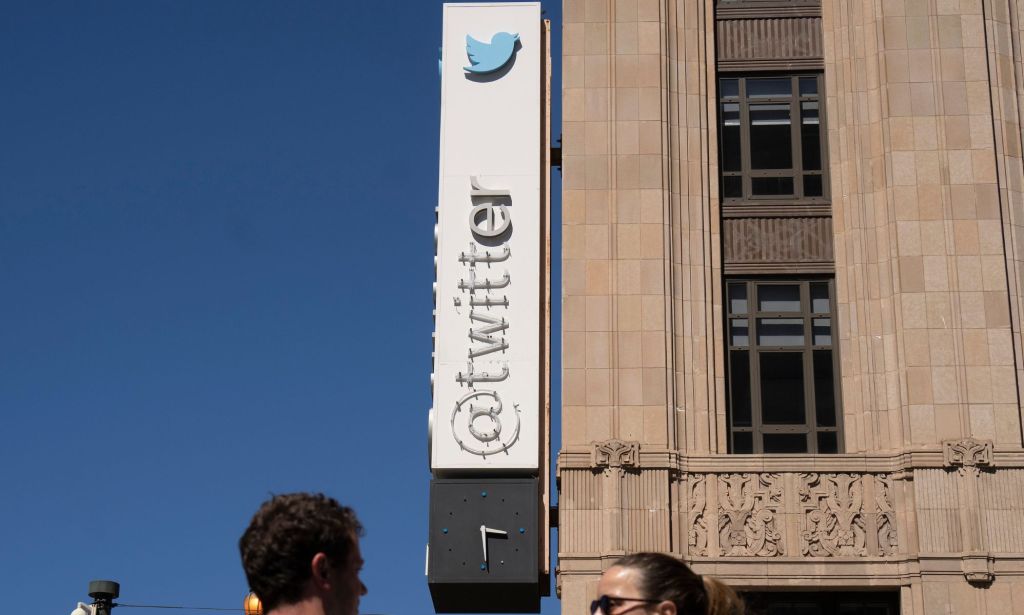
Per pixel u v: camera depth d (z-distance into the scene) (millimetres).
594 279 26438
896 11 27719
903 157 26844
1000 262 26188
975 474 24734
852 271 26703
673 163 27375
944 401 25297
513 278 26500
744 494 25031
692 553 24719
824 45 28188
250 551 5984
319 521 6000
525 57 27969
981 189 26625
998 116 27188
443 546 25000
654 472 25078
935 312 25875
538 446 25688
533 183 27094
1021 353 25672
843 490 25016
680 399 25828
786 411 26172
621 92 27656
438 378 25969
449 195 27016
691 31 28250
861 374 26047
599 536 24734
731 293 26953
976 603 24047
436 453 25547
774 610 24984
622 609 6293
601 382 25766
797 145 27766
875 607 24922
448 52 27984
